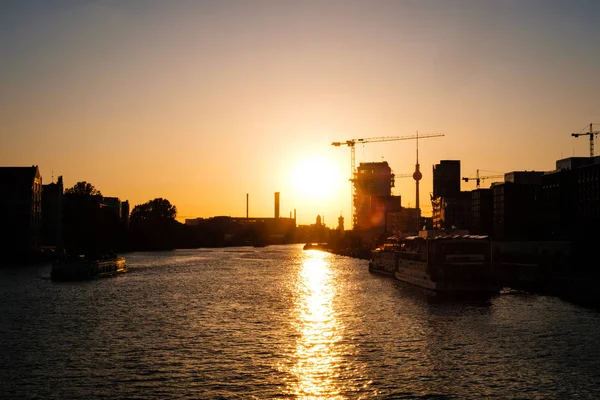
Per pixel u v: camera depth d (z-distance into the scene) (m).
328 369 71.25
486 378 67.50
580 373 69.19
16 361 75.06
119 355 78.00
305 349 81.19
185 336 90.19
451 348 81.12
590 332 90.56
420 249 156.75
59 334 91.88
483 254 137.75
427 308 116.75
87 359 76.00
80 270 181.38
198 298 136.00
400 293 143.00
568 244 171.75
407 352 79.19
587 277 137.00
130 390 63.56
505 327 95.06
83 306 122.12
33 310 116.44
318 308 118.81
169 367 72.19
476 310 113.06
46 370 70.94
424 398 61.16
